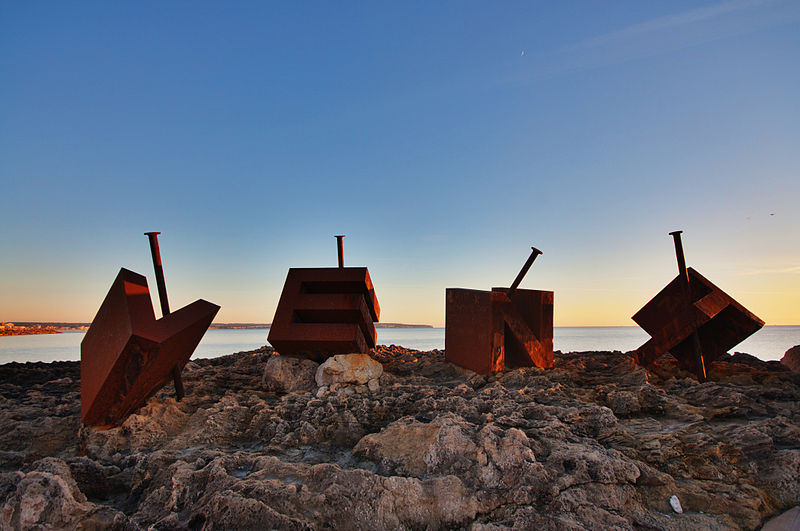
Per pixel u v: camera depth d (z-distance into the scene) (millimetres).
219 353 29297
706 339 8508
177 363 6602
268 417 6113
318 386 7387
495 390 6773
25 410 6391
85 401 5547
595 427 5391
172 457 4938
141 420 5820
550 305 9102
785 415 5965
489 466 4344
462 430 4977
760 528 4098
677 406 6113
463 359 8602
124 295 5340
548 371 8039
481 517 3980
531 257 8273
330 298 7945
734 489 4465
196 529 3848
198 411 6312
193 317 6121
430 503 4055
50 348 32469
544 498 4098
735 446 4996
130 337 5191
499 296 8117
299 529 3656
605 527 3832
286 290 8148
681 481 4570
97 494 4586
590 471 4359
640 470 4531
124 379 5461
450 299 9164
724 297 7930
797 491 4500
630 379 7605
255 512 3758
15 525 3676
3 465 4965
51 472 4375
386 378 7758
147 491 4492
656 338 8273
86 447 5363
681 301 8047
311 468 4418
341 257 8703
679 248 7848
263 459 4672
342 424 5742
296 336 7695
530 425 5254
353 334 7543
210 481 4289
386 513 3953
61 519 3713
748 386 7262
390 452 4895
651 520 4059
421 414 5957
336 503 3963
